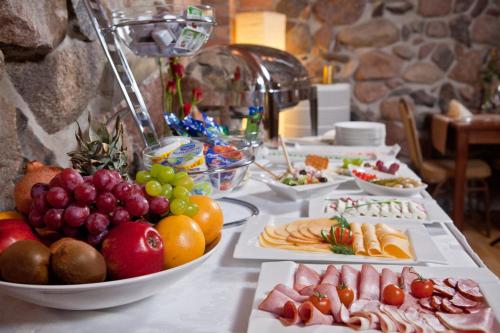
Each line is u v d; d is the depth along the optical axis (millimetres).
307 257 763
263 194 1195
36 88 853
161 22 995
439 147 3178
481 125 2945
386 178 1310
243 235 855
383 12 3355
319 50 3441
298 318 564
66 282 549
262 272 696
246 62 1771
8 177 757
